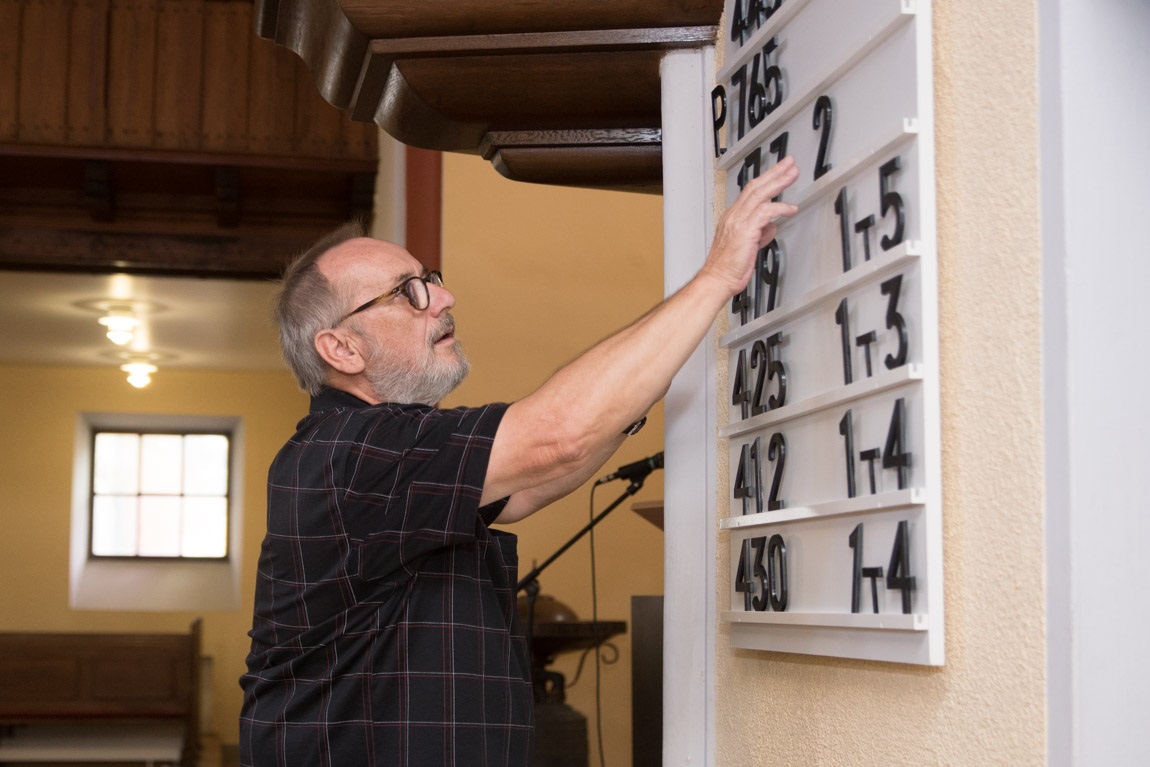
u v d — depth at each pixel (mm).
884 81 1065
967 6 985
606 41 1456
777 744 1289
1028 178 897
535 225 4070
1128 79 886
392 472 1369
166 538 9469
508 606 1533
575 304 4043
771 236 1295
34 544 9047
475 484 1331
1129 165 883
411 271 1606
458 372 1614
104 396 9336
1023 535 887
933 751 989
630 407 1288
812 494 1185
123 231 5715
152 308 7266
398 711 1387
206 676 9039
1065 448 847
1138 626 849
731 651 1421
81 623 9016
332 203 5777
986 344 941
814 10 1205
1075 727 826
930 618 972
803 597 1198
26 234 5660
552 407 1307
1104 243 869
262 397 9523
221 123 5344
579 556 3900
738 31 1384
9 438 9148
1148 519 857
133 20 5367
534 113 1580
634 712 2662
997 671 910
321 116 5391
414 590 1415
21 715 7520
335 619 1394
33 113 5289
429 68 1495
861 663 1116
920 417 995
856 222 1103
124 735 8086
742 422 1342
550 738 3236
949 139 1003
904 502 991
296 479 1425
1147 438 864
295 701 1407
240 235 5777
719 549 1452
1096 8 883
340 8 1421
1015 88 917
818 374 1182
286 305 1620
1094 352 856
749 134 1341
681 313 1277
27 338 8242
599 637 3297
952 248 991
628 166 1655
